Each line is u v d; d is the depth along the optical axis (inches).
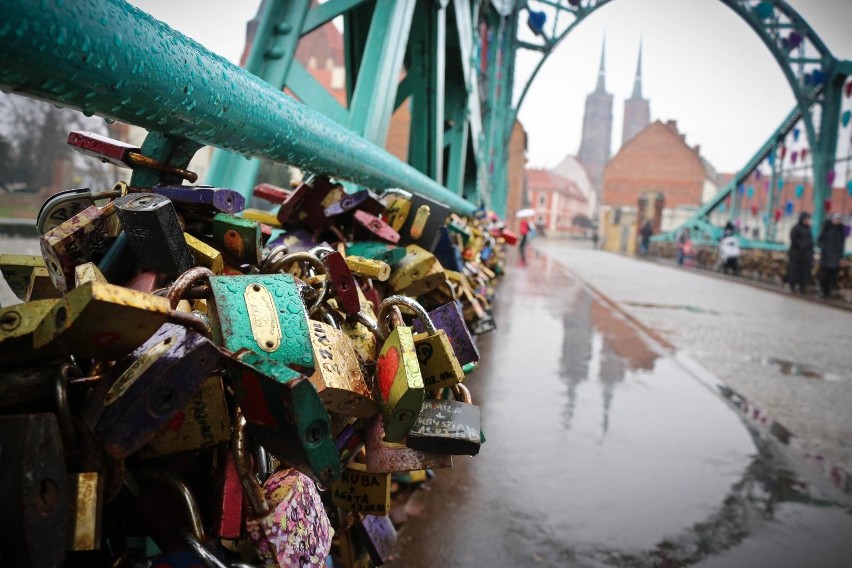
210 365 22.5
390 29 112.4
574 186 4343.0
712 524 93.4
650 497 101.2
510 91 650.2
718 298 511.8
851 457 129.6
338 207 61.1
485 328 92.7
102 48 25.1
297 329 30.8
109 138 39.2
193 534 25.2
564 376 184.7
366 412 35.6
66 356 25.1
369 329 41.2
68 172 275.9
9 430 18.7
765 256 803.4
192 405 25.8
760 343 287.7
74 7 23.3
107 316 20.0
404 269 57.9
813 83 771.4
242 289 30.2
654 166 2625.5
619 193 2647.6
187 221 37.4
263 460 31.7
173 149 39.8
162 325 22.7
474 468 106.7
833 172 765.3
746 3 757.9
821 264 590.9
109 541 27.5
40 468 18.8
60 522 19.5
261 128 42.9
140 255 30.5
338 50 1975.9
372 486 49.1
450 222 112.4
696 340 284.8
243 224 35.5
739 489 107.9
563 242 2760.8
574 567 78.0
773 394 186.9
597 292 481.4
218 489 27.4
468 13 260.1
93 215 31.4
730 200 1151.6
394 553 76.7
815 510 101.0
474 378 173.2
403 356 33.5
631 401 161.8
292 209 62.6
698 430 140.7
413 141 193.3
